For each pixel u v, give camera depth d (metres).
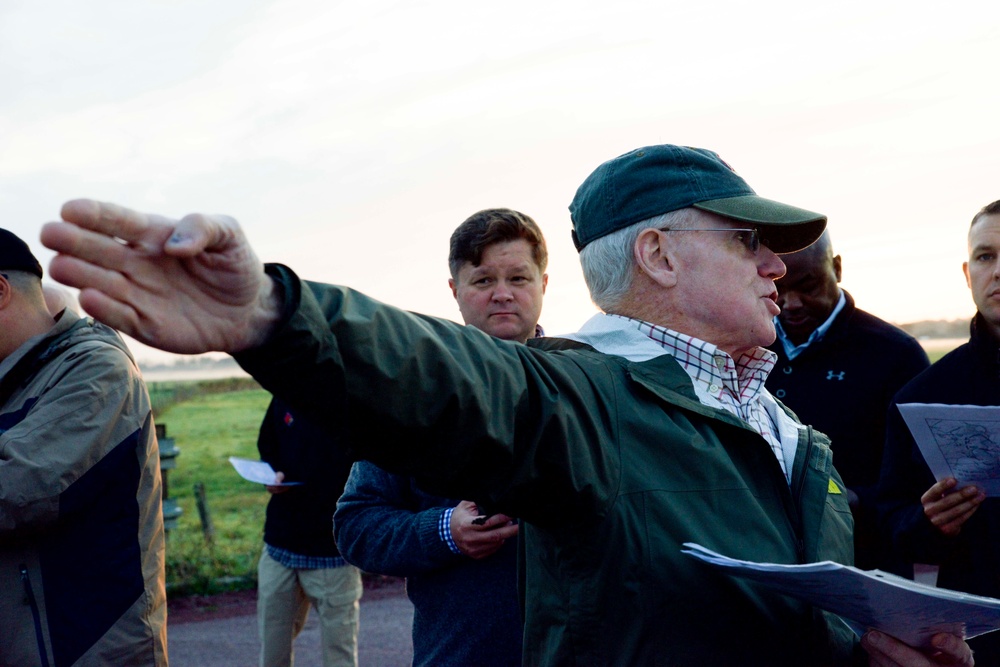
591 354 1.86
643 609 1.67
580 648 1.71
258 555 9.23
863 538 3.71
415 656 2.78
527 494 1.63
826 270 4.05
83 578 2.79
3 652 2.73
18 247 3.04
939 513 2.98
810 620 1.83
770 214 1.97
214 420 18.81
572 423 1.65
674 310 2.01
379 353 1.40
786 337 4.21
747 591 1.73
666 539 1.69
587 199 2.13
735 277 1.99
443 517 2.67
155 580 2.94
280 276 1.32
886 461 3.51
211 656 6.55
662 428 1.76
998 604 1.58
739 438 1.87
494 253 3.11
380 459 1.49
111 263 1.14
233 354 1.29
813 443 2.07
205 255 1.19
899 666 1.83
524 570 2.05
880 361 4.05
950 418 2.71
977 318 3.41
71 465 2.76
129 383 2.93
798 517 1.91
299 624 5.08
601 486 1.67
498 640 2.62
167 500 9.99
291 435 4.97
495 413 1.53
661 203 2.01
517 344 1.69
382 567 2.79
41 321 3.08
